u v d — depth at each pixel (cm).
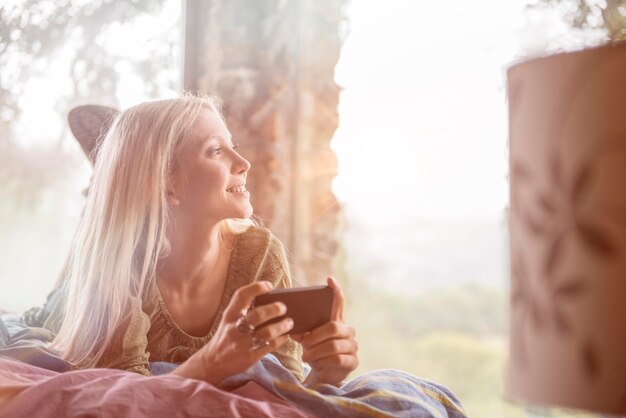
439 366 355
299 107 263
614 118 80
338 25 271
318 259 260
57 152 306
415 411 112
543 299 82
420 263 344
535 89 87
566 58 84
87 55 300
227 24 266
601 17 240
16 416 103
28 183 308
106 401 103
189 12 271
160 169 147
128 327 143
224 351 115
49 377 122
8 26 305
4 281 308
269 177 259
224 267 158
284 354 148
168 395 105
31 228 309
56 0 304
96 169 159
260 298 116
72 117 221
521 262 87
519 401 86
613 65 81
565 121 83
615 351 76
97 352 146
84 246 154
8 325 178
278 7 266
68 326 151
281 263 163
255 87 263
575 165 82
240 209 148
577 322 78
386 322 349
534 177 86
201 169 146
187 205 147
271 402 113
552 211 83
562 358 79
